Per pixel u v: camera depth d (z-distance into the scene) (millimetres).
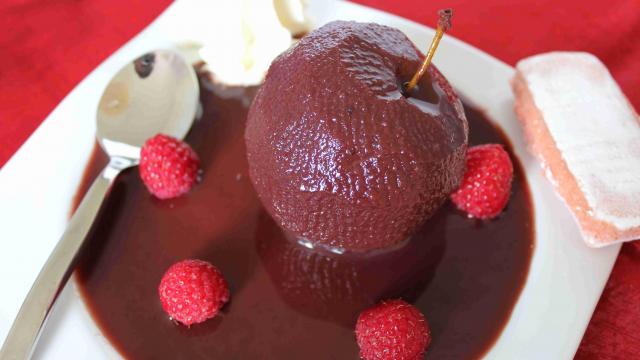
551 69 272
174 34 291
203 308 224
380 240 232
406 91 220
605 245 242
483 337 228
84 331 224
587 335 239
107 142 262
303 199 223
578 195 244
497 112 278
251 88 287
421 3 323
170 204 255
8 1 315
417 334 218
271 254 245
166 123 270
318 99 215
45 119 268
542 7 323
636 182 244
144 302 233
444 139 218
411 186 217
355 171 214
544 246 245
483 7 323
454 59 288
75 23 312
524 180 262
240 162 266
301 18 294
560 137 253
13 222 244
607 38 313
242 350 225
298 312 233
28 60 301
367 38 224
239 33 284
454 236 250
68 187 253
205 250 246
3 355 211
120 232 247
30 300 222
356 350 226
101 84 274
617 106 263
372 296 237
